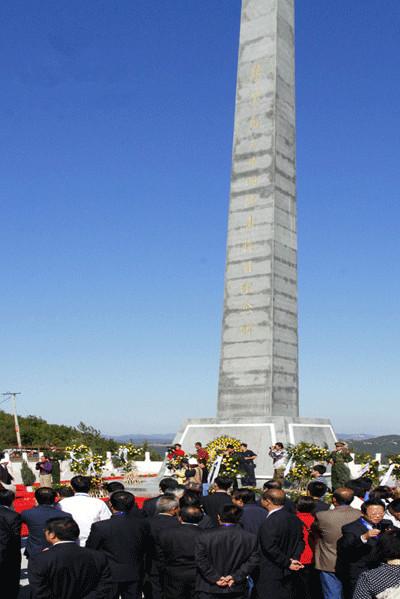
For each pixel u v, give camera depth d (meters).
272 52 35.16
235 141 35.50
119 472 36.62
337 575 10.33
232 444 26.23
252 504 11.45
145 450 50.19
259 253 33.78
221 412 33.69
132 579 9.95
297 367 34.12
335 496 10.98
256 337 33.22
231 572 8.98
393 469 22.72
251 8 36.41
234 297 34.19
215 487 12.57
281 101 35.06
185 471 23.58
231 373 33.69
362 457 23.81
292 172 35.25
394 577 7.57
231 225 34.88
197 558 9.04
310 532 11.23
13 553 9.77
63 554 7.86
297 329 34.38
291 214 34.84
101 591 8.06
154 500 12.14
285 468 26.14
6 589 9.70
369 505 9.95
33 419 84.44
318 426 33.41
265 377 32.62
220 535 9.08
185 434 34.06
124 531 10.00
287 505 11.41
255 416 32.47
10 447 65.56
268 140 34.47
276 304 33.25
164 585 10.03
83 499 11.32
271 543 9.94
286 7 36.34
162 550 9.88
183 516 9.98
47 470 30.75
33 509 10.59
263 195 34.16
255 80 35.44
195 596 9.12
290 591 10.23
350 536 9.85
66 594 7.77
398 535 7.83
